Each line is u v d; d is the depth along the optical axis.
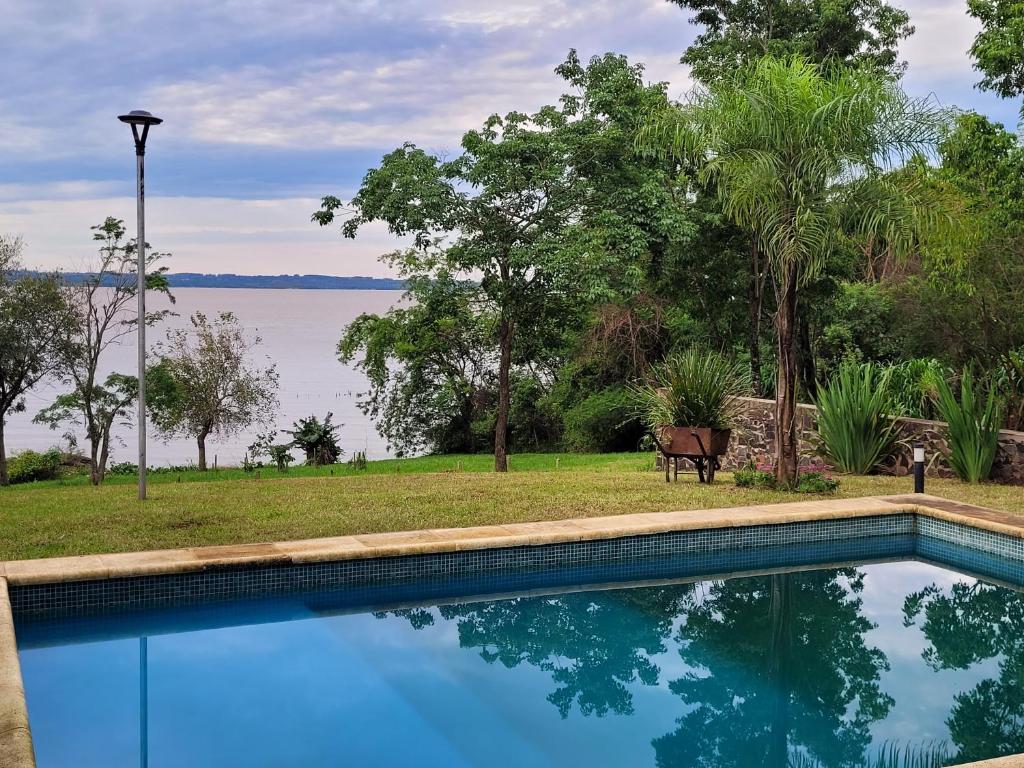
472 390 24.06
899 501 8.10
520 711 4.21
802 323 17.30
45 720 4.04
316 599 6.05
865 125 8.16
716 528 7.25
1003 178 11.16
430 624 5.62
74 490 9.87
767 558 7.40
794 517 7.46
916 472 8.66
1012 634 5.46
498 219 13.16
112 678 4.59
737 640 5.34
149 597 5.64
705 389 9.70
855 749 3.77
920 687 4.58
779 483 9.09
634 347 20.09
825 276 15.94
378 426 25.11
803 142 8.16
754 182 8.22
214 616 5.73
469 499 8.50
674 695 4.45
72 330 16.27
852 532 7.71
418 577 6.33
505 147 12.34
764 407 12.27
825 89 8.20
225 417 19.92
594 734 3.90
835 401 11.09
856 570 7.05
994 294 12.74
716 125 8.52
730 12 17.41
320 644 5.19
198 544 6.47
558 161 12.63
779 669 4.84
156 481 15.88
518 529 6.86
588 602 6.14
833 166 8.12
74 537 6.62
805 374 17.92
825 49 17.20
